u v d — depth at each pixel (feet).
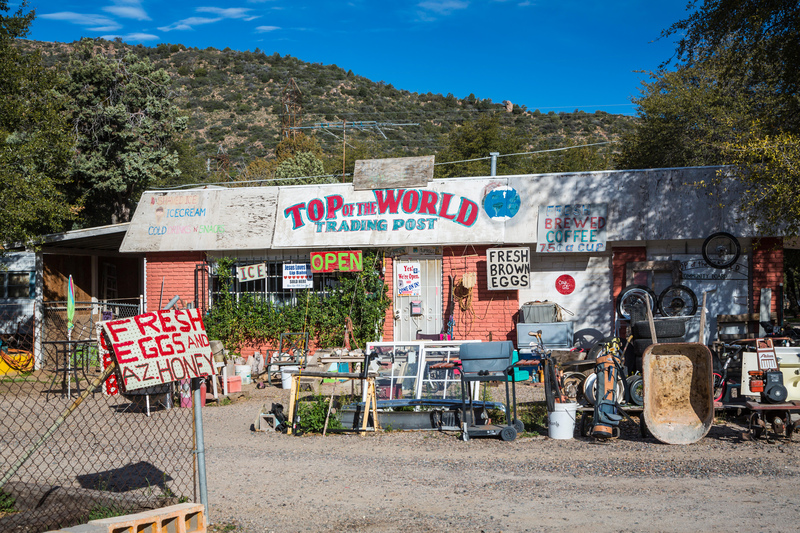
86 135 101.45
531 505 19.16
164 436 31.32
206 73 509.76
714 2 42.60
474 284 49.78
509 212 49.49
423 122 425.69
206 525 16.52
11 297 61.41
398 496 20.44
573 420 29.14
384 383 36.35
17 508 18.03
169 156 106.52
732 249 46.42
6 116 54.03
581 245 48.03
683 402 28.14
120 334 16.19
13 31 56.08
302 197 53.11
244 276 53.52
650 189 47.83
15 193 49.29
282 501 19.98
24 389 46.19
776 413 29.01
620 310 47.21
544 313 47.75
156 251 54.08
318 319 51.90
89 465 24.72
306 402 34.27
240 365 50.78
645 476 22.30
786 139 36.06
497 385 44.80
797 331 40.96
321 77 523.29
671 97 84.53
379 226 51.26
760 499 19.20
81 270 63.67
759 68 44.91
